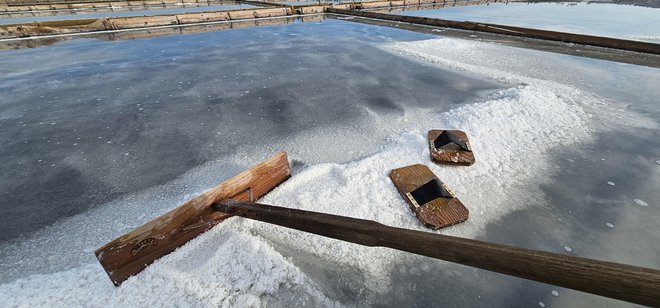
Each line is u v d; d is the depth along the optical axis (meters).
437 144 2.76
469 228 1.97
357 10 12.73
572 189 2.34
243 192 1.99
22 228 2.03
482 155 2.69
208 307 1.44
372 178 2.38
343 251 1.78
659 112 3.57
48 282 1.57
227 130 3.37
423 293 1.58
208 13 10.86
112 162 2.79
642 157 2.73
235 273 1.60
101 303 1.43
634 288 0.89
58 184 2.48
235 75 5.23
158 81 4.93
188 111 3.84
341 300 1.54
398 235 1.24
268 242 1.82
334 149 2.96
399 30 9.26
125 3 14.64
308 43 7.61
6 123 3.50
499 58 5.95
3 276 1.67
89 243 1.91
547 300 1.53
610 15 11.22
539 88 4.25
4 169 2.68
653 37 7.40
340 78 5.02
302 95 4.34
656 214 2.09
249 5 17.02
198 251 1.69
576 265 0.96
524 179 2.44
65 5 13.61
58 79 5.00
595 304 1.50
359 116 3.66
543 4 15.49
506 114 3.39
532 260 1.02
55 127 3.42
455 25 9.13
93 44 7.57
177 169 2.68
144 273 1.54
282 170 2.29
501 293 1.57
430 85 4.64
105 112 3.80
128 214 2.16
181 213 1.62
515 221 2.04
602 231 1.95
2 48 7.11
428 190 2.12
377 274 1.67
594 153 2.79
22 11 12.23
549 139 2.99
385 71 5.36
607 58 5.84
